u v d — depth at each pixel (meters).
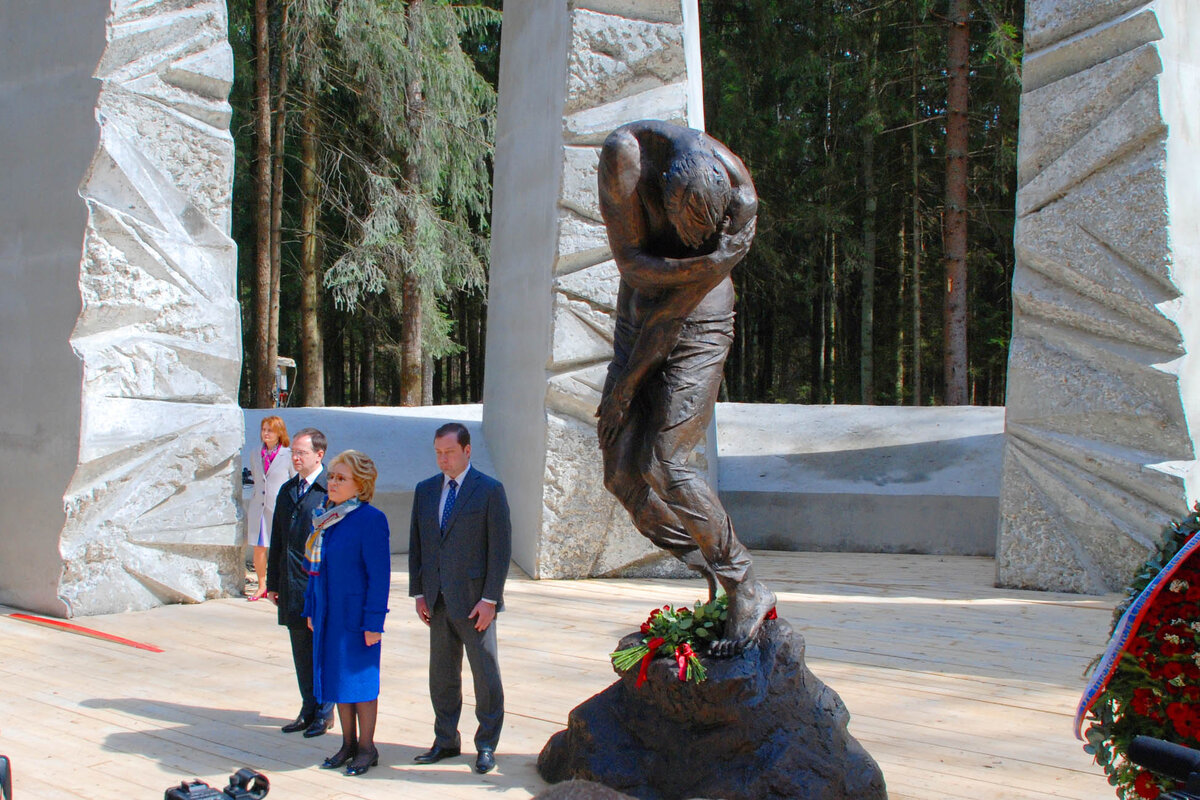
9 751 4.86
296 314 25.36
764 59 22.06
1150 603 3.10
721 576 4.34
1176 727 3.05
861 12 20.34
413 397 18.86
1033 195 9.12
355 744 4.75
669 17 9.24
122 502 8.03
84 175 7.78
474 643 4.64
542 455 9.38
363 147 19.33
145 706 5.61
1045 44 9.06
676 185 3.87
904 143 22.45
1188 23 8.97
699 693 4.18
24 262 8.20
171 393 8.27
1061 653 6.76
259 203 17.00
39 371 8.05
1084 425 8.91
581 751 4.44
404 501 11.20
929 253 26.28
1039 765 4.70
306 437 5.39
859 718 5.39
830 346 28.86
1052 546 9.02
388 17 16.56
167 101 8.19
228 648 6.93
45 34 8.16
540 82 10.44
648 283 4.13
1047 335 9.10
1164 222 8.48
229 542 8.61
